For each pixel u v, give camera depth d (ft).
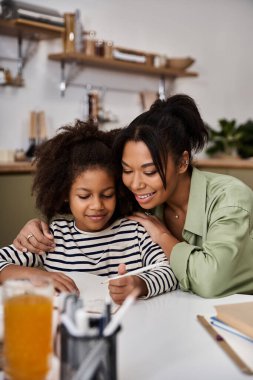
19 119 11.09
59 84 11.78
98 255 4.33
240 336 2.73
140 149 3.80
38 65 11.35
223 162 12.29
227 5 15.52
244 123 16.37
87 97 11.96
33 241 4.15
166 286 3.63
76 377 1.87
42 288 2.12
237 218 3.91
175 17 14.17
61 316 2.09
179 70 13.47
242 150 14.48
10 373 2.03
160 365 2.39
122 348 2.59
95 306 3.13
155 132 3.81
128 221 4.50
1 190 8.88
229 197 4.07
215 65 15.40
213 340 2.71
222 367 2.38
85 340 1.93
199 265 3.63
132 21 13.16
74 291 3.50
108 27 12.66
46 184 4.34
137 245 4.41
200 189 4.29
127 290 3.30
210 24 15.12
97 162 4.11
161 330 2.85
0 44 10.62
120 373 2.30
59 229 4.39
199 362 2.43
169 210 4.68
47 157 4.40
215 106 15.55
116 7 12.78
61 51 11.79
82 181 4.09
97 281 3.88
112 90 12.94
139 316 3.09
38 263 4.26
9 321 2.01
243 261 3.82
